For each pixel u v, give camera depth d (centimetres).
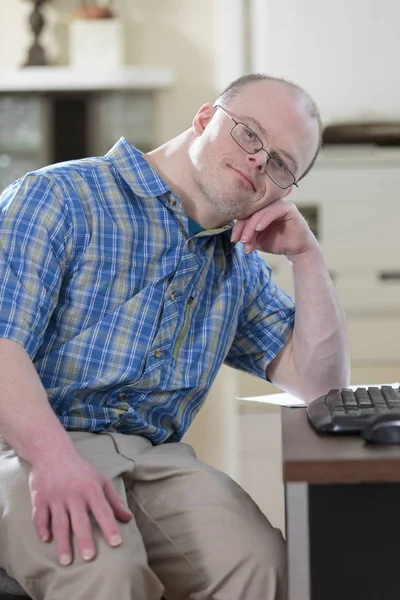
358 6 503
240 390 486
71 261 214
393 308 506
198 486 208
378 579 156
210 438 494
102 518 174
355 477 149
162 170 232
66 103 602
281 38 508
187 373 225
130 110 602
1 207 213
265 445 478
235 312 240
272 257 492
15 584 190
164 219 224
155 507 208
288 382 256
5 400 190
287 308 260
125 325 216
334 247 504
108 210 219
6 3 607
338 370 251
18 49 610
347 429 170
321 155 500
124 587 171
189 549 200
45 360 211
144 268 220
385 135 494
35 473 181
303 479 150
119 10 600
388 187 502
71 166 223
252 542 196
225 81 548
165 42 601
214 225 233
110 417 215
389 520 156
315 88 507
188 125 604
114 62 595
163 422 228
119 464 204
